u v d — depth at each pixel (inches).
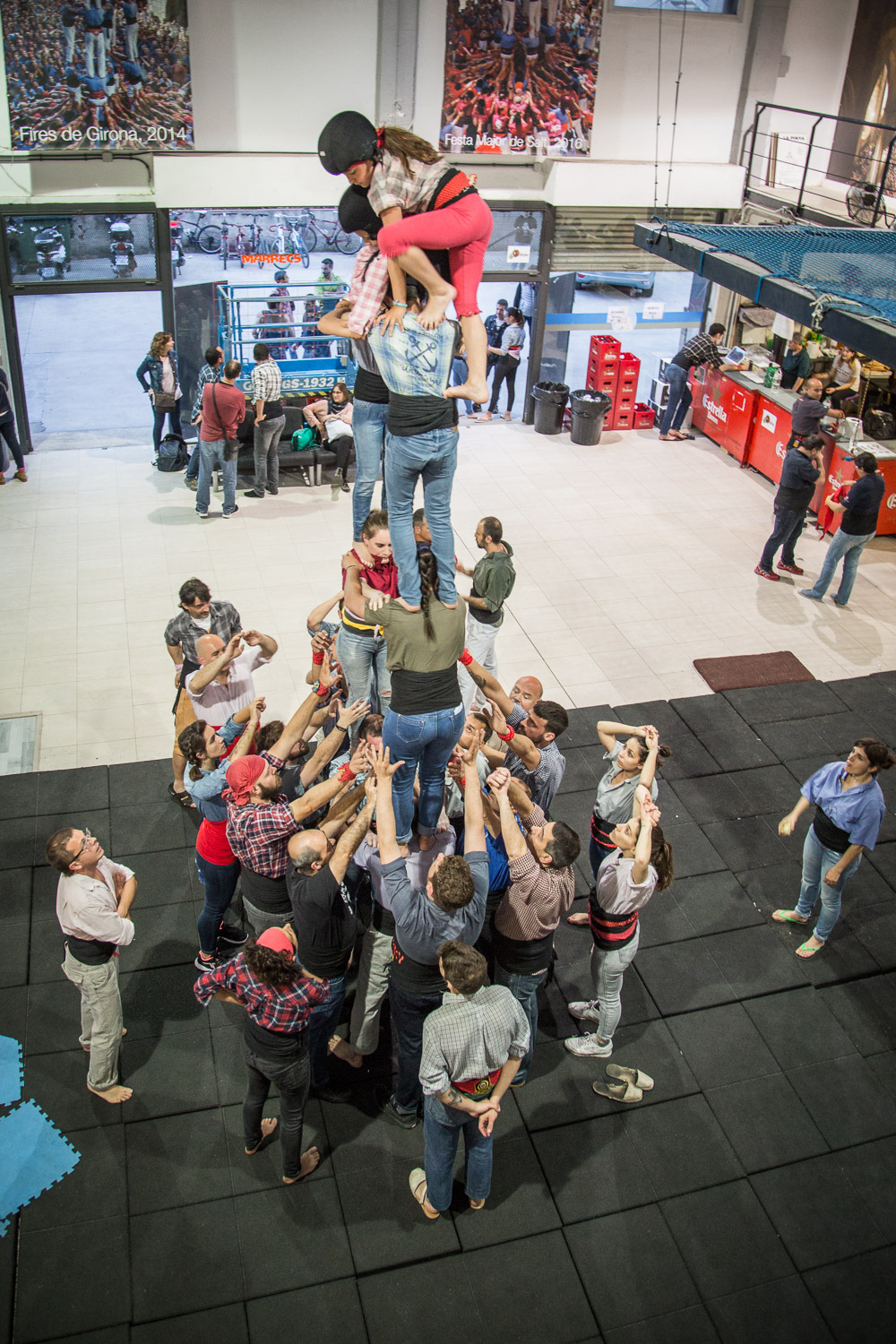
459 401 564.7
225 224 652.1
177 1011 221.6
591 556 417.4
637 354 631.8
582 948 243.1
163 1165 192.7
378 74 445.7
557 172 480.1
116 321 678.5
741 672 346.6
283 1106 179.6
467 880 165.5
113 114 416.2
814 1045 223.6
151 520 425.7
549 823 192.9
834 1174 198.5
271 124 440.8
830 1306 177.6
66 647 342.0
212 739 216.4
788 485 385.4
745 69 491.2
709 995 233.3
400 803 185.5
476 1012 160.4
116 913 188.4
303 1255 180.1
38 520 420.5
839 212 468.1
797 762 306.8
